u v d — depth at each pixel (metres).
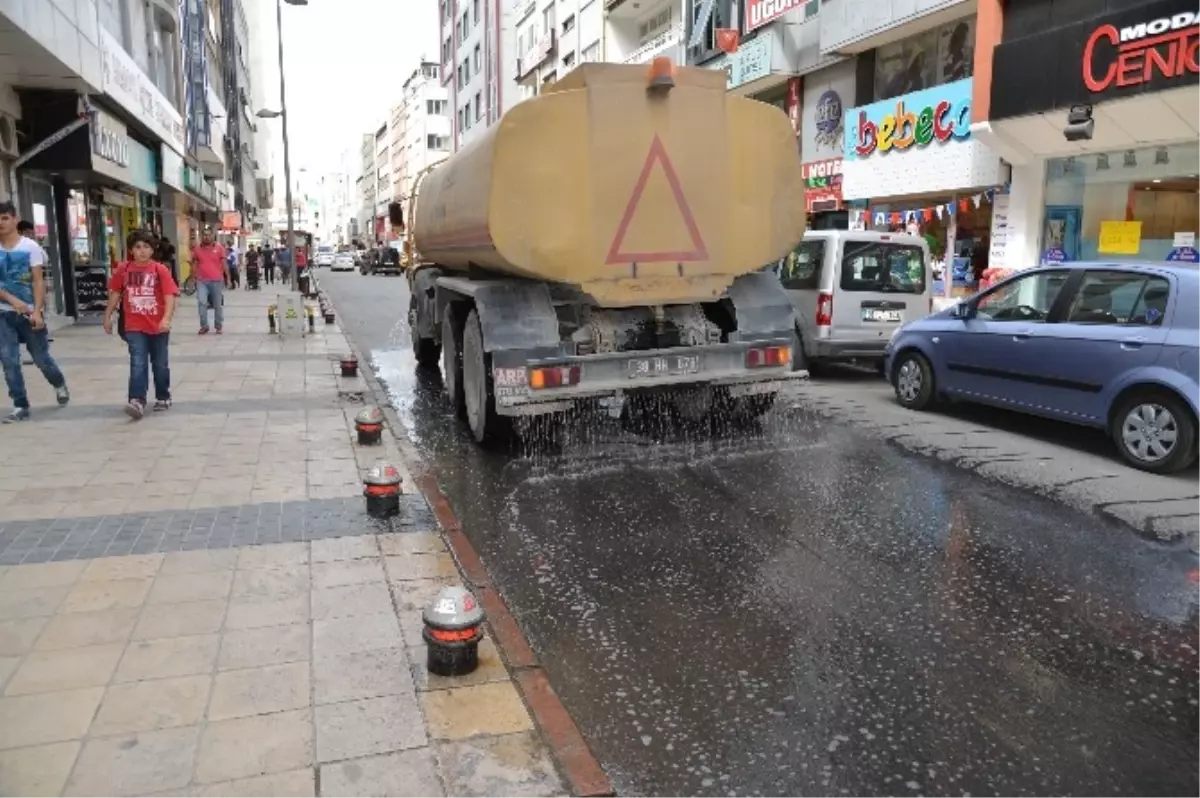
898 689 3.60
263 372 11.34
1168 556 5.05
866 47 19.19
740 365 7.29
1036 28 14.10
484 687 3.44
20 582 4.36
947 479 6.62
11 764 2.88
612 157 6.69
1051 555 5.07
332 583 4.41
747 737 3.26
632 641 4.03
